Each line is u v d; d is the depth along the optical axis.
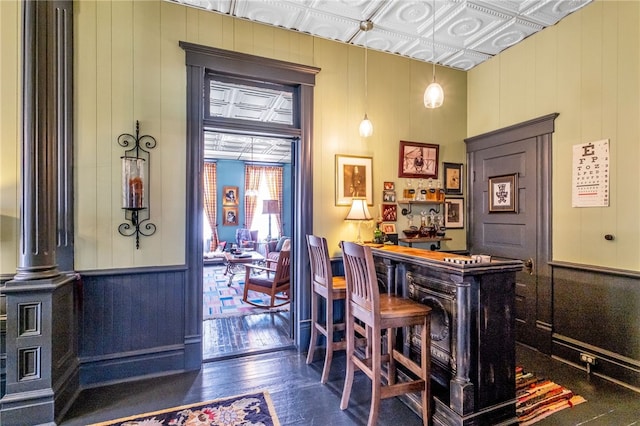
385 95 3.57
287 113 3.60
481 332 1.90
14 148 2.28
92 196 2.49
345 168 3.36
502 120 3.58
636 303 2.45
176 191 2.74
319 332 3.03
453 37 3.26
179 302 2.73
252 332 3.54
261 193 9.38
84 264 2.47
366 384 2.49
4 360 2.18
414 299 2.38
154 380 2.53
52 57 2.13
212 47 2.80
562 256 2.97
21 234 2.01
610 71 2.62
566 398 2.28
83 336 2.45
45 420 1.97
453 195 3.96
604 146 2.66
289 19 2.94
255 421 2.02
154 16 2.66
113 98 2.55
